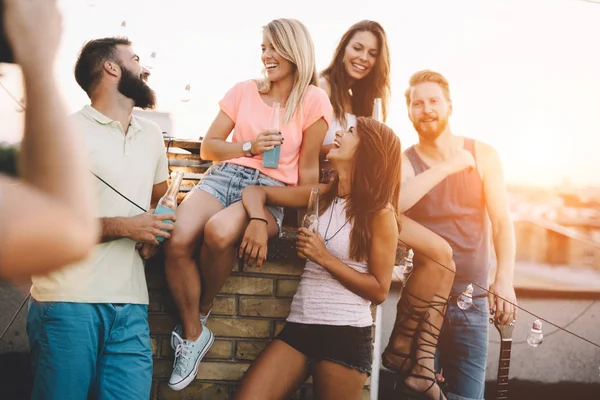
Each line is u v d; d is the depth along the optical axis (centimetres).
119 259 203
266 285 260
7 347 255
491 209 323
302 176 251
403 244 316
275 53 250
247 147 241
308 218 222
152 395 252
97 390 199
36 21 60
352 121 303
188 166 287
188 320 233
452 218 320
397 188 229
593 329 326
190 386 255
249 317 259
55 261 59
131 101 216
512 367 320
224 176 244
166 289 252
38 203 57
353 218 225
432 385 307
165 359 252
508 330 319
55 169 59
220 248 219
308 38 252
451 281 317
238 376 258
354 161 226
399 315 311
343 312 216
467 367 313
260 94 256
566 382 324
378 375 307
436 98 321
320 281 221
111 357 200
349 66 305
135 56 216
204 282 232
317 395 216
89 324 193
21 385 256
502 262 322
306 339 216
